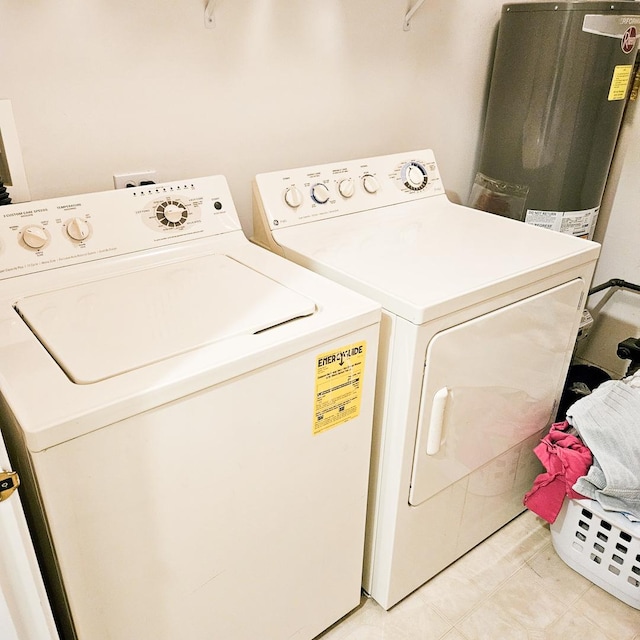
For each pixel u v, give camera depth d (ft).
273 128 5.76
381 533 5.05
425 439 4.56
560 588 5.71
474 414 4.89
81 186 4.85
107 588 3.28
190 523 3.51
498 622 5.34
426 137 7.08
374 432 4.71
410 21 6.27
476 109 7.40
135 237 4.56
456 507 5.42
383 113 6.55
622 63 6.14
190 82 5.07
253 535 3.93
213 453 3.43
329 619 5.04
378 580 5.31
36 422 2.71
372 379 4.23
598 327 8.42
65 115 4.57
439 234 5.51
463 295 4.19
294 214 5.39
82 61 4.49
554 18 5.86
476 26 6.86
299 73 5.71
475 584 5.72
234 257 4.79
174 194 4.79
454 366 4.44
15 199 4.54
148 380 3.05
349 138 6.40
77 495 2.95
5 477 2.27
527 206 6.81
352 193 5.75
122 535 3.22
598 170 6.63
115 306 3.85
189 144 5.28
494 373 4.86
